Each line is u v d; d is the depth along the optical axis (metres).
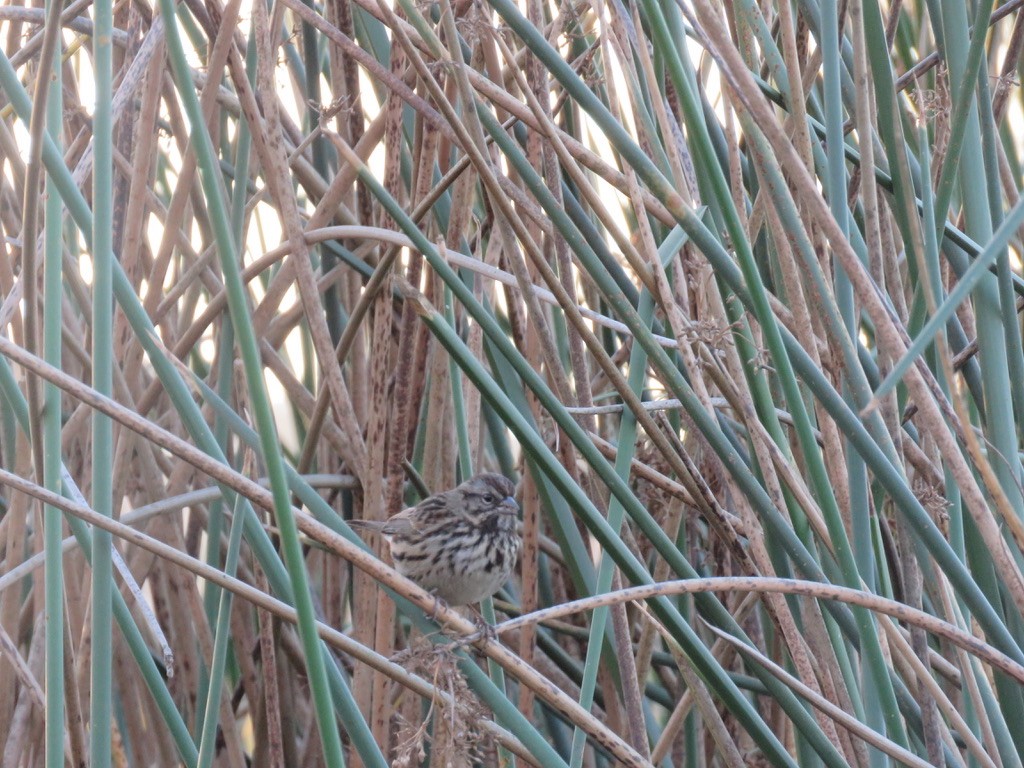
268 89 4.09
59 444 3.98
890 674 4.06
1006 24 4.49
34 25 4.30
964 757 4.16
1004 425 4.04
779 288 4.17
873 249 4.06
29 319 3.98
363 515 4.21
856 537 4.05
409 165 4.30
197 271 4.28
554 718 4.37
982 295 4.05
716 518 4.09
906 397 4.14
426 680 4.00
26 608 4.29
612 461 4.18
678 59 4.02
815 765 4.09
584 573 4.13
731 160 4.14
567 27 4.30
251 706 4.32
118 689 4.38
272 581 4.03
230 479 3.94
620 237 4.05
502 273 4.16
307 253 4.11
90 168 4.18
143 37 4.30
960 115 4.03
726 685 4.04
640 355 4.10
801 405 4.02
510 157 4.05
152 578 4.43
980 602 4.00
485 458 4.50
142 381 4.39
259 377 3.88
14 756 4.15
